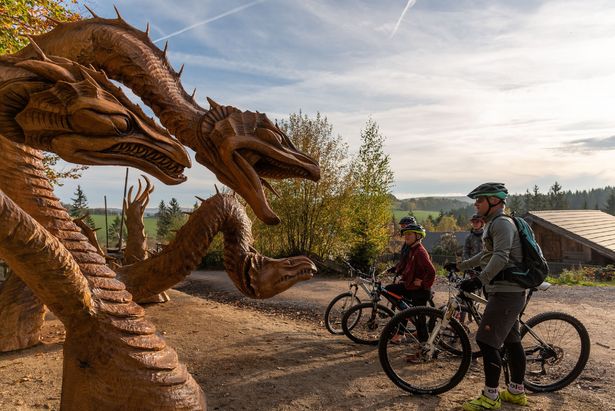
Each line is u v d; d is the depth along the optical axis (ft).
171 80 10.00
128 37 9.89
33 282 8.04
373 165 59.82
